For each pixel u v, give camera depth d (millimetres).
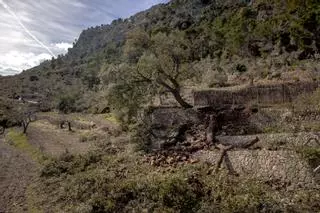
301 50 49688
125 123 39031
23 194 24156
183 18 122188
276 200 16016
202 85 45812
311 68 40906
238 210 15734
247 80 44031
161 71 31234
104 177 22328
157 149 26375
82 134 48281
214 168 20500
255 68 49406
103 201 18828
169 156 23969
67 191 22047
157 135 28406
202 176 19703
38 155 36031
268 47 57938
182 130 27422
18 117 68000
